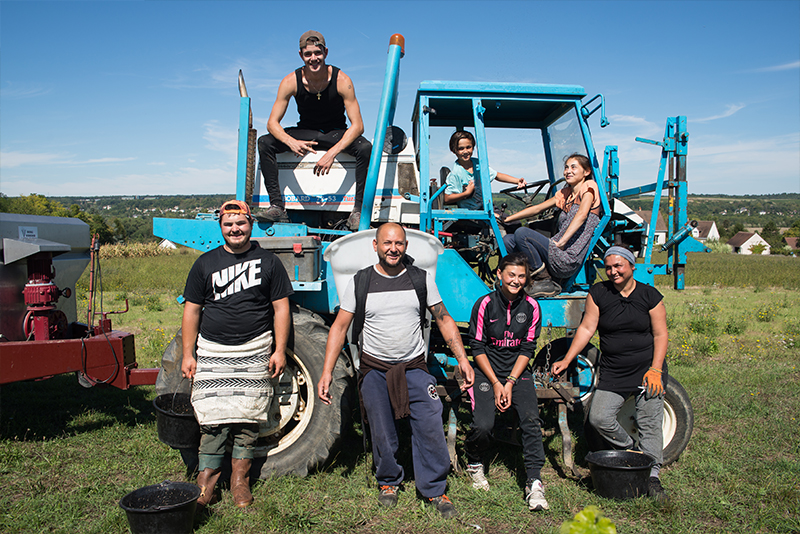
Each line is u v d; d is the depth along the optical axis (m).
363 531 2.79
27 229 4.18
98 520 2.83
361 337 3.04
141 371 3.96
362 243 3.35
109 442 3.96
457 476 3.40
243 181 3.82
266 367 3.06
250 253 3.03
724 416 4.68
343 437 3.46
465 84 3.79
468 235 4.22
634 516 2.94
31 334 3.94
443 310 3.10
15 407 4.71
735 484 3.31
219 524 2.74
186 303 3.03
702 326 9.05
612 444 3.40
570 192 3.93
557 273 3.81
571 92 3.88
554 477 3.51
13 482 3.28
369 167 3.67
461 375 3.46
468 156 4.11
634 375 3.27
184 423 3.09
